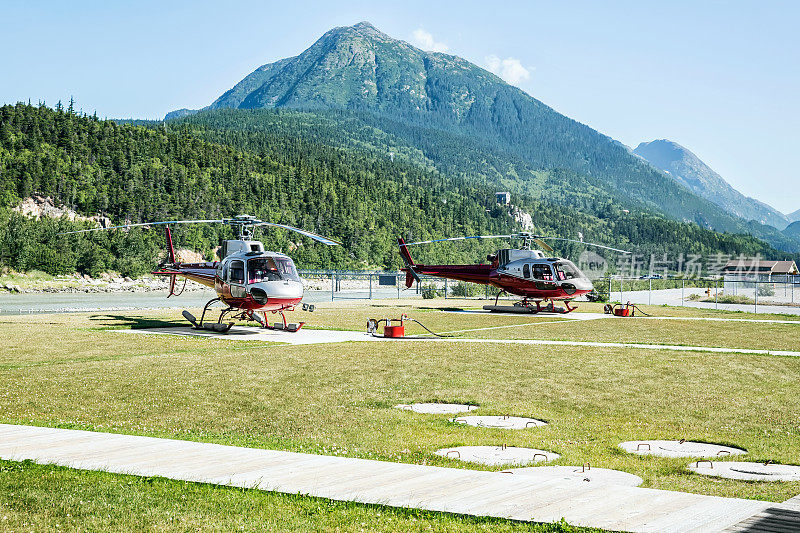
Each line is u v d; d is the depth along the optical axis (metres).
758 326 44.81
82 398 19.92
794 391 22.12
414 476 10.99
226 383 22.39
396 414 18.41
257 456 12.39
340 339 34.50
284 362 26.61
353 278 186.00
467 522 8.72
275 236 192.50
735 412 19.03
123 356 27.81
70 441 13.44
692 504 9.53
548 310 55.84
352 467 11.59
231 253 38.50
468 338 35.72
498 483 10.60
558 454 14.18
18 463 11.27
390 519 8.87
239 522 8.83
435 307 61.69
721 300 94.75
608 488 10.38
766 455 14.34
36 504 9.38
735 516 8.95
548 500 9.68
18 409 18.34
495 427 16.89
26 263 148.88
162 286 155.88
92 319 45.12
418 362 26.91
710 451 14.80
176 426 17.03
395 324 44.06
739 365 26.97
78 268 155.50
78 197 190.25
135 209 188.88
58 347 30.36
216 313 50.53
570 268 53.97
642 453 14.52
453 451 14.15
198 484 10.27
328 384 22.50
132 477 10.56
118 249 164.38
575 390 21.91
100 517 8.97
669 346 32.75
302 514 9.07
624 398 20.81
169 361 26.53
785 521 8.74
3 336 34.12
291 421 17.64
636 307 64.00
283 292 36.75
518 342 33.59
